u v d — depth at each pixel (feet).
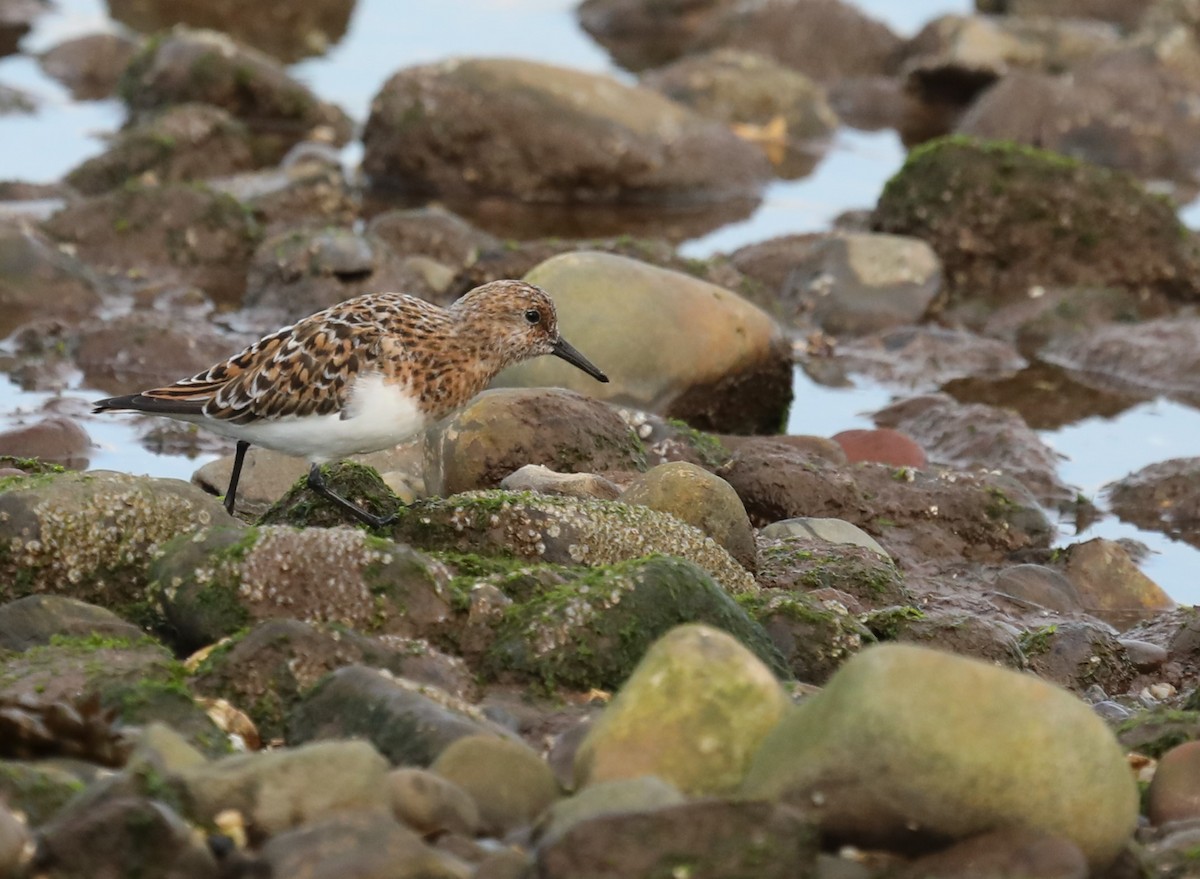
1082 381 63.05
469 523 35.70
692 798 23.56
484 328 38.88
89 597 32.60
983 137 96.12
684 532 36.63
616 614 30.71
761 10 111.14
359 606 30.48
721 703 25.30
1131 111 95.96
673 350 51.72
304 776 23.18
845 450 51.01
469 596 31.27
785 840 22.44
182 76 90.33
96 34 99.71
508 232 77.87
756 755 24.62
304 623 28.89
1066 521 49.73
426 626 30.66
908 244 69.82
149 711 26.58
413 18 115.65
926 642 35.32
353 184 83.61
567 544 35.53
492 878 22.03
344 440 37.06
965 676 23.58
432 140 83.71
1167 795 27.43
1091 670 36.76
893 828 23.43
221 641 29.40
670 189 85.35
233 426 37.04
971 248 72.23
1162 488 50.85
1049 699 23.76
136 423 51.90
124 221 68.39
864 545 42.37
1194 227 83.05
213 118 81.66
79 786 23.68
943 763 22.98
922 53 108.06
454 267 68.69
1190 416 59.57
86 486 33.09
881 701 23.21
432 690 27.40
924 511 46.68
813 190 88.48
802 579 39.45
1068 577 43.88
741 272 69.56
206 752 25.99
